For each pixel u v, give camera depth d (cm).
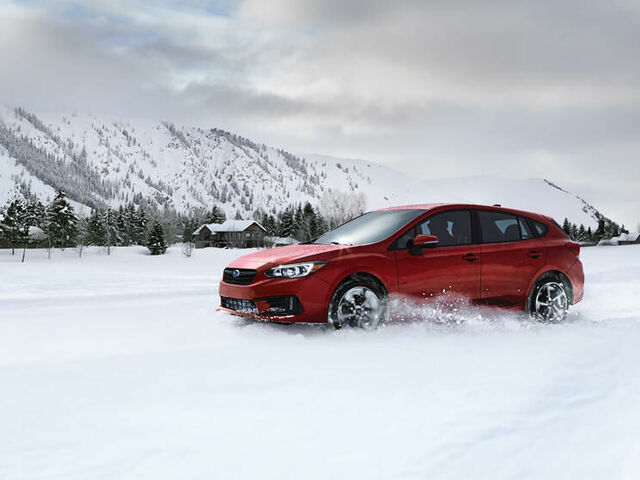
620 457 184
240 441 209
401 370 327
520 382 291
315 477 174
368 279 478
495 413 236
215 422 234
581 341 418
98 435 221
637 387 272
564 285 577
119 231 10331
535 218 588
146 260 5750
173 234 9825
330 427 223
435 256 507
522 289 548
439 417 232
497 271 532
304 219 9769
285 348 402
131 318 619
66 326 564
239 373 328
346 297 469
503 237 557
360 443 203
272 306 466
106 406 264
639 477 169
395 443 202
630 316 605
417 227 519
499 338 436
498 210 566
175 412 251
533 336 444
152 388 297
